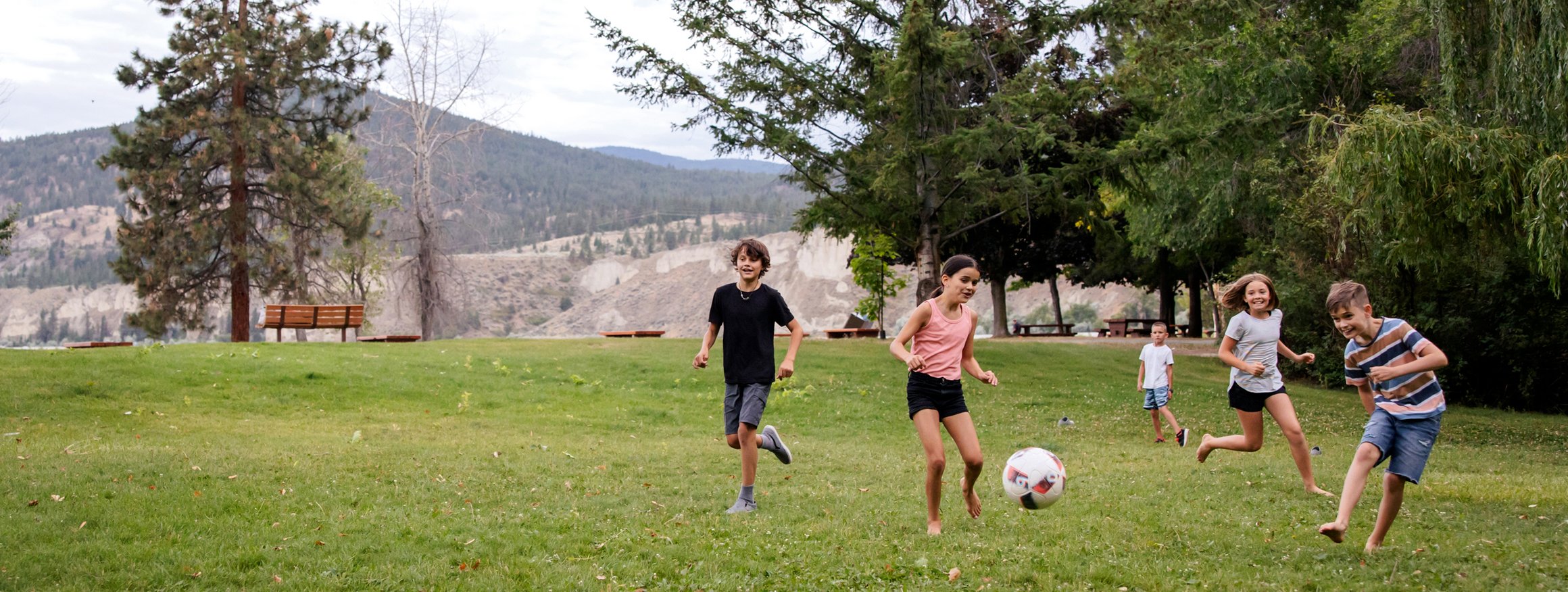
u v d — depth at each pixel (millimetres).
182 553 5637
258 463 9047
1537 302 20219
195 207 35656
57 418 12812
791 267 181250
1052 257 40031
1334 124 14336
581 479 8977
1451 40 12984
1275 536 6379
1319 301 22312
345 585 5156
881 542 6219
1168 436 14742
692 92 22625
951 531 6586
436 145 39188
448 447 11055
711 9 23250
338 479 8391
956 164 22297
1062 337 39594
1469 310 20875
